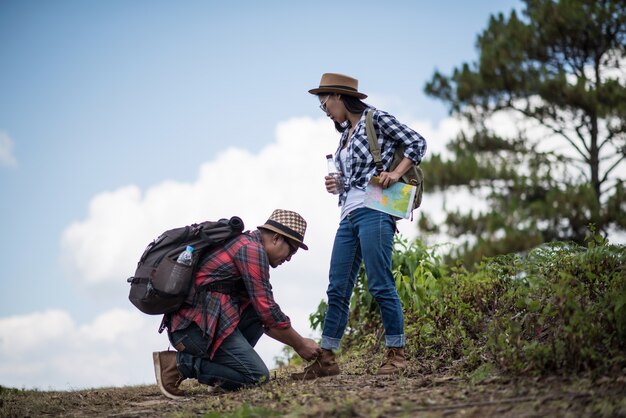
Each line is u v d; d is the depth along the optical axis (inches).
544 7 792.3
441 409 150.5
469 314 217.6
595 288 197.0
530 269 223.1
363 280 290.7
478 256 687.1
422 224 753.0
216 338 202.7
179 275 197.3
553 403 144.7
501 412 144.3
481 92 797.9
